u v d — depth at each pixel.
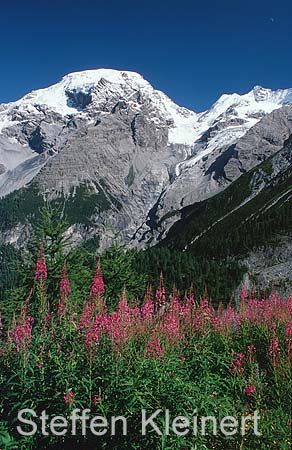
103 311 12.24
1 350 10.79
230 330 15.30
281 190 125.88
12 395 9.59
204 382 10.64
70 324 11.41
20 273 24.69
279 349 12.38
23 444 9.42
